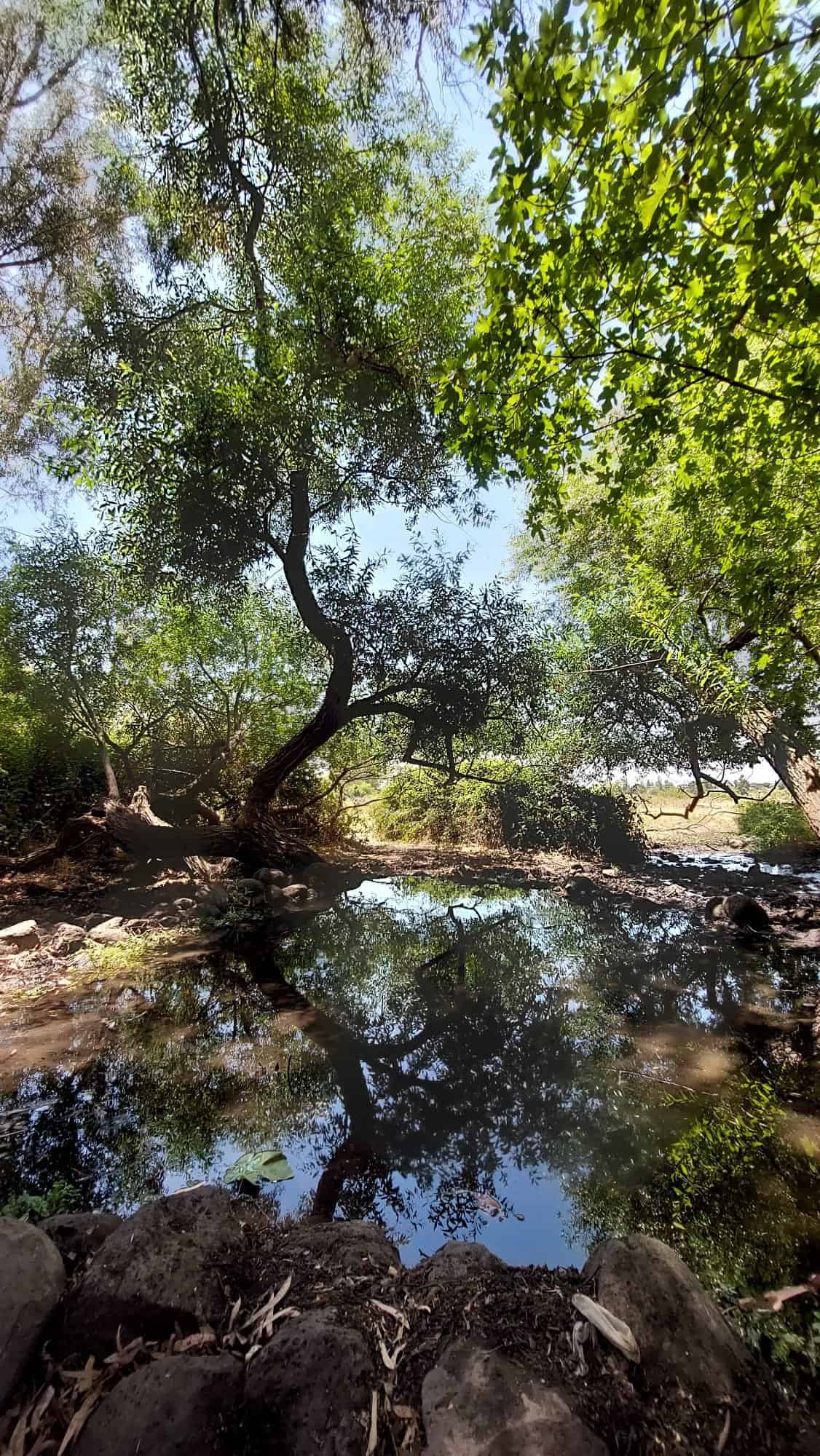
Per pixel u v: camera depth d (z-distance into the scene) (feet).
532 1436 4.02
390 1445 4.21
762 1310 5.68
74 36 21.04
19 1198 7.45
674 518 19.99
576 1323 4.94
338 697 29.73
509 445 10.77
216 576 27.71
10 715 27.07
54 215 23.58
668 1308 4.92
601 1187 7.75
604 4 6.03
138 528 26.30
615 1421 4.27
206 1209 6.21
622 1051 11.51
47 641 27.81
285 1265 5.82
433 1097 10.06
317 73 21.43
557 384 10.03
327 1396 4.42
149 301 25.53
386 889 27.32
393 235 25.96
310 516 28.78
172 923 19.83
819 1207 7.20
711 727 29.84
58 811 27.43
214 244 25.98
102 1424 4.31
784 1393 4.67
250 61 21.01
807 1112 9.18
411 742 34.35
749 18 5.42
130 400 23.94
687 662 22.36
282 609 34.37
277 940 19.03
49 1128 9.06
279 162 23.16
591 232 7.98
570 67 6.63
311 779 36.83
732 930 19.35
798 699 14.11
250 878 24.76
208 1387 4.50
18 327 26.14
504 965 16.90
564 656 31.94
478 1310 5.16
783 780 21.79
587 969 16.31
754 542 12.89
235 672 32.53
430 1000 14.30
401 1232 7.04
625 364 9.73
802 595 12.62
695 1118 9.15
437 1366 4.62
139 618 30.86
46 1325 4.99
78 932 17.60
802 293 6.79
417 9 14.85
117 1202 7.47
